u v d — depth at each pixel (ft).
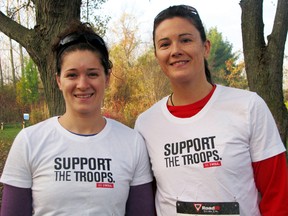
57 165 6.60
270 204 7.06
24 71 94.02
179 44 7.30
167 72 7.59
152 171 7.64
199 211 6.84
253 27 15.38
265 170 7.06
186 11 7.45
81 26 7.16
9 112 78.59
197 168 6.95
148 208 7.41
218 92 7.53
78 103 6.84
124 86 72.79
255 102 7.16
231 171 6.85
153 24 7.81
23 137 6.77
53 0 14.15
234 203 6.77
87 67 6.82
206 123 7.22
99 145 6.93
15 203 6.54
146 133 7.79
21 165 6.61
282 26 15.16
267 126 7.06
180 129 7.37
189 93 7.54
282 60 15.51
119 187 6.77
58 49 7.13
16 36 15.05
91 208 6.50
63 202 6.44
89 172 6.63
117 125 7.50
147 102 73.46
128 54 83.51
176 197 7.07
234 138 6.97
